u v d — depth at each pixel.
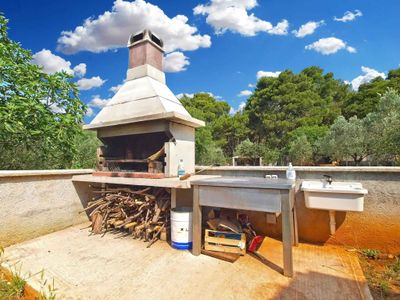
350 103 20.03
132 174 3.37
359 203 2.34
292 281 2.02
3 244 2.80
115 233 3.38
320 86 24.38
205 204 2.58
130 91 4.03
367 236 2.63
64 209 3.57
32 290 1.87
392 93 9.97
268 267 2.29
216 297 1.79
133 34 4.28
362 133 11.16
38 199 3.22
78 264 2.37
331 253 2.59
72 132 4.53
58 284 1.97
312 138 15.70
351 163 12.77
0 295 1.68
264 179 2.85
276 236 3.12
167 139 3.88
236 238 2.68
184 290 1.89
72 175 3.72
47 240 3.07
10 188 2.89
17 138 3.91
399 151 7.83
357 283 1.98
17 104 3.55
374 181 2.60
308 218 2.92
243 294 1.82
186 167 3.67
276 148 18.61
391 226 2.52
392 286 1.94
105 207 3.53
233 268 2.28
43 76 4.20
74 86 4.62
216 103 24.00
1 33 4.04
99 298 1.77
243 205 2.33
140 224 3.23
